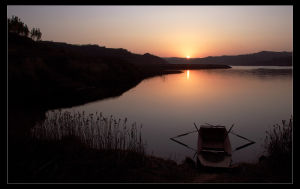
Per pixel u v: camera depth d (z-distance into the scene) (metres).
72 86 37.75
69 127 11.17
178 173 7.80
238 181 6.74
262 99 35.00
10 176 6.30
